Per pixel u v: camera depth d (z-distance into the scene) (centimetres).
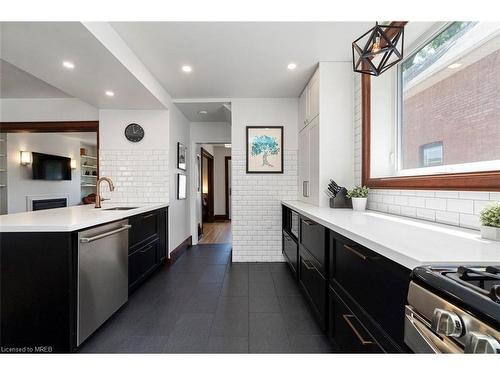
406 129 208
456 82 155
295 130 365
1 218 183
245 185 365
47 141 608
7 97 360
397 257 86
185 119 435
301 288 246
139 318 204
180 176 399
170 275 306
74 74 235
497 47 128
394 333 90
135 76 241
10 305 155
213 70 277
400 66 215
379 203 214
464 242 98
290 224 314
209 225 698
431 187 154
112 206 308
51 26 160
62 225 155
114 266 204
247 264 351
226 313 212
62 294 155
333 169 261
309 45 229
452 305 58
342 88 260
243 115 365
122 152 350
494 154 129
